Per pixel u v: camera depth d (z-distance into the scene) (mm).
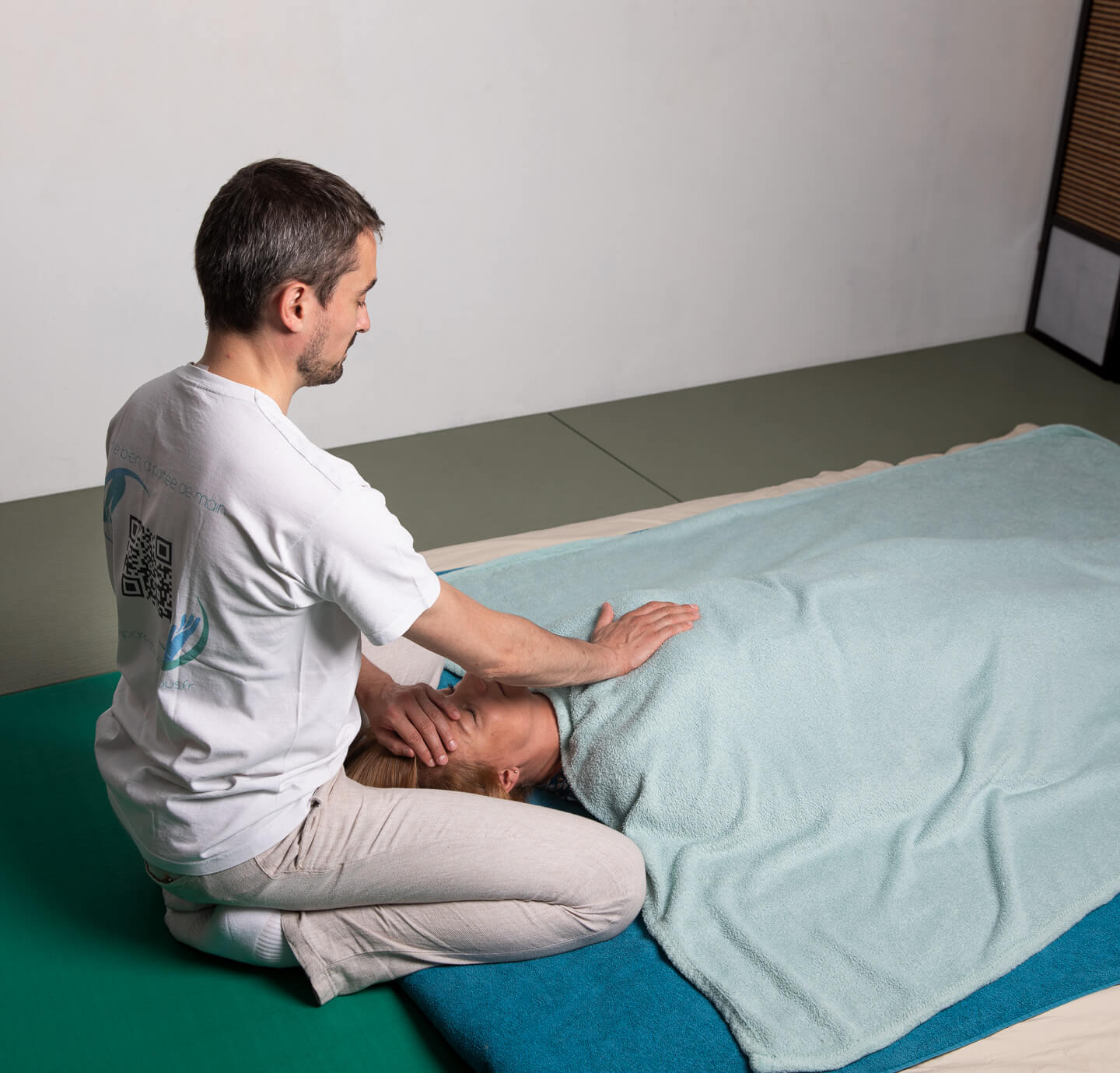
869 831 1648
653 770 1602
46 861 1756
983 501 2469
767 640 1672
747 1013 1374
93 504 3072
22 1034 1463
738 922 1501
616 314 3666
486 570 2352
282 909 1457
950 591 1815
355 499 1200
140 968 1567
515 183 3332
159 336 3090
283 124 3002
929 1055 1337
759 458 3322
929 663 1721
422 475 3252
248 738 1285
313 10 2908
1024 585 1872
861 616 1742
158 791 1330
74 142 2805
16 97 2717
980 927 1500
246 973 1565
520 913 1453
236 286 1155
